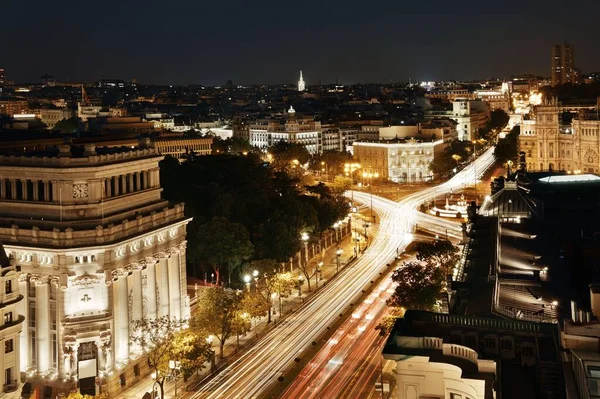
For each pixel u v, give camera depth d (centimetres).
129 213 16225
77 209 15175
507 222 18112
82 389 14650
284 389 14388
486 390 7981
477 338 9106
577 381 7262
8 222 15325
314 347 16738
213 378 15288
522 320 9900
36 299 14888
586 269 13150
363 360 15738
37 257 14775
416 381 8512
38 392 14700
